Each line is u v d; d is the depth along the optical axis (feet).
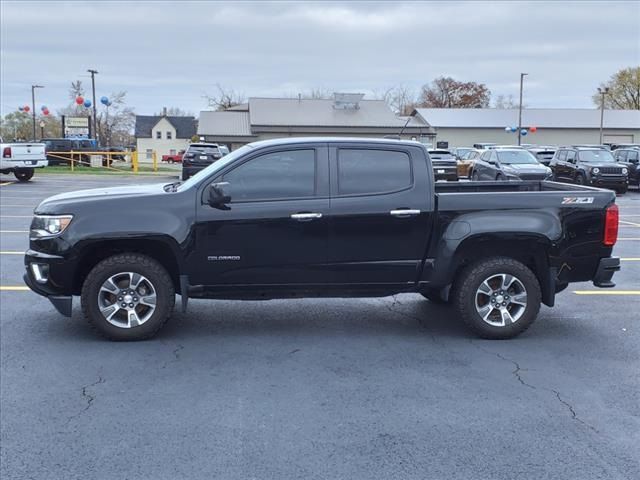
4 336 19.86
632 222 51.88
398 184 19.43
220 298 19.75
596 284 20.34
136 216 18.81
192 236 18.89
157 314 19.26
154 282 19.12
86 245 18.79
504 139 215.10
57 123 314.76
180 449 12.58
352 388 15.83
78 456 12.28
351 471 11.75
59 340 19.52
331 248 19.29
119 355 18.19
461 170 96.94
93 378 16.42
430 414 14.30
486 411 14.48
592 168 78.02
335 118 179.63
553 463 12.11
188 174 97.50
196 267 19.10
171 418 14.02
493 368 17.35
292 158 19.29
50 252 18.85
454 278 20.25
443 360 17.98
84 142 146.92
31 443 12.82
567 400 15.17
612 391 15.78
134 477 11.51
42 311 22.72
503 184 23.99
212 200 18.57
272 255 19.17
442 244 19.44
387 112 186.80
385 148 19.49
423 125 195.31
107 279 18.97
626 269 31.65
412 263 19.61
